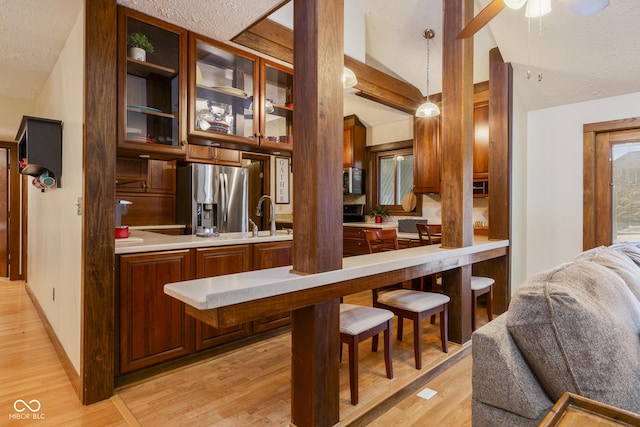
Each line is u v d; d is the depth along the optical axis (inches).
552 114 145.7
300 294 62.5
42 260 136.8
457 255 104.2
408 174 213.2
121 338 85.4
